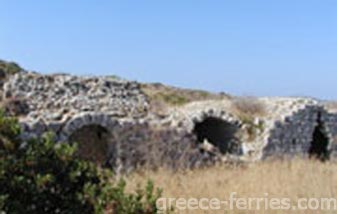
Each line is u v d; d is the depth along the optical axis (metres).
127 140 24.08
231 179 20.14
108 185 7.15
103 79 29.09
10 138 6.96
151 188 7.10
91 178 7.24
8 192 6.62
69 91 27.25
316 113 30.94
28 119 22.50
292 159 26.25
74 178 7.04
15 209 6.53
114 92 28.77
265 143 28.17
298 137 29.80
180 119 27.27
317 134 31.66
